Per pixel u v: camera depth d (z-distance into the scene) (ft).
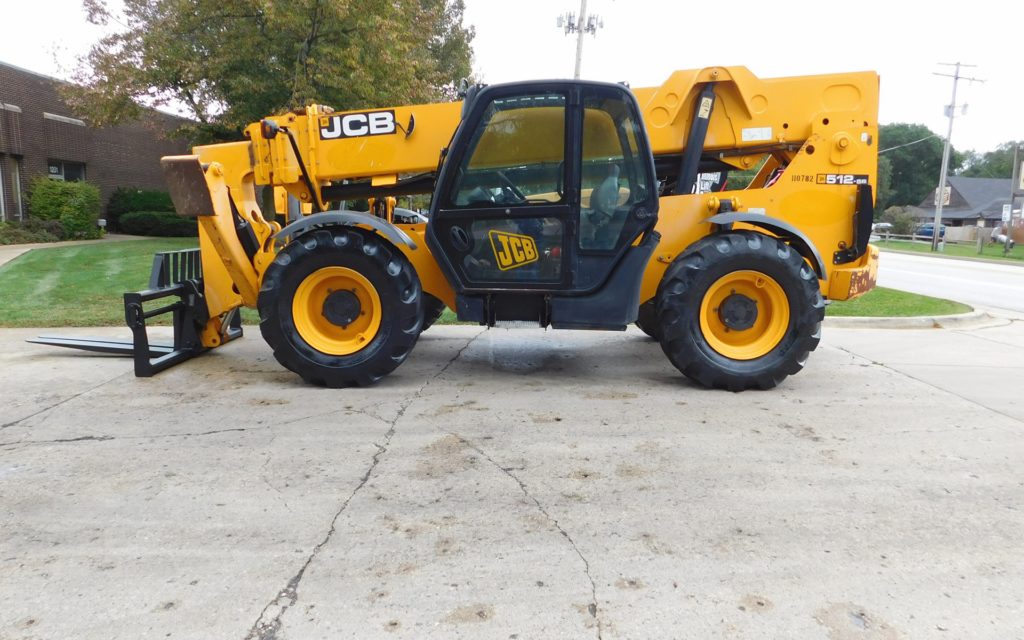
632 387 16.19
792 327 15.52
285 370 17.89
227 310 18.71
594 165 15.21
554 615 6.98
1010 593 7.43
